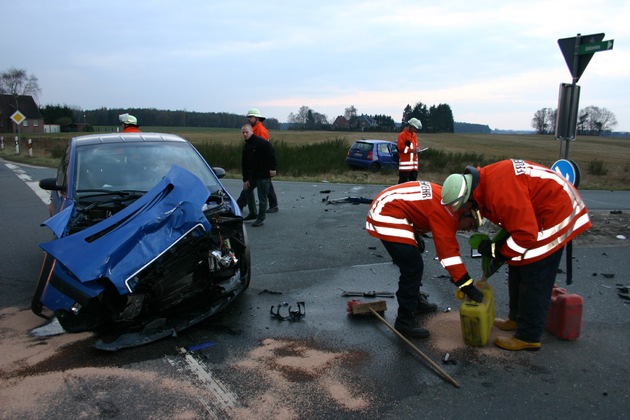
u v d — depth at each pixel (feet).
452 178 12.20
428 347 13.34
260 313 15.61
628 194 47.42
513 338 13.26
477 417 10.16
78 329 12.87
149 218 13.04
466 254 22.66
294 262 21.11
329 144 76.43
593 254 22.66
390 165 66.33
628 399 10.80
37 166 66.49
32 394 10.90
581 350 13.12
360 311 15.26
